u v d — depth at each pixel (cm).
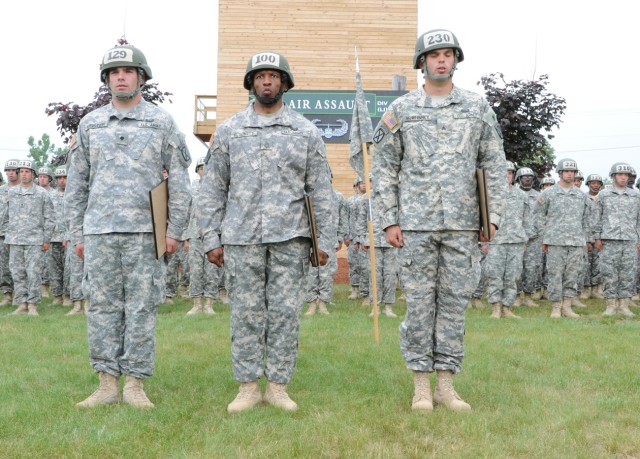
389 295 1163
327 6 2102
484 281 1305
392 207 523
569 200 1188
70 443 427
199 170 1222
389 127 522
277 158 512
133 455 409
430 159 510
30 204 1226
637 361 701
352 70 2100
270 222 507
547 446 423
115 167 522
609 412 507
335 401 527
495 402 531
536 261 1375
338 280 1983
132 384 527
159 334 885
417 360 514
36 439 433
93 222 519
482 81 1777
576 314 1223
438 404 524
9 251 1342
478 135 516
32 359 711
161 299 534
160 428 457
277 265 514
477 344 803
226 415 496
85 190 542
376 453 404
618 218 1221
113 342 524
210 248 521
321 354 736
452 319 516
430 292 516
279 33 2097
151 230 523
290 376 525
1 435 446
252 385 522
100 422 471
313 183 527
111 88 535
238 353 516
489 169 520
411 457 404
